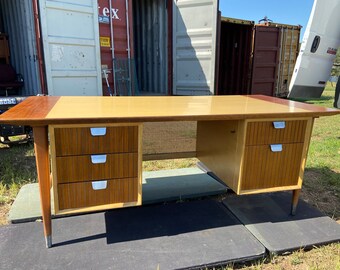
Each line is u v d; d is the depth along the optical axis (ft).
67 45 13.79
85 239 6.19
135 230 6.57
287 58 25.76
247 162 6.41
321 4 13.69
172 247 6.00
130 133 5.59
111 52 15.72
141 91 20.88
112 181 5.72
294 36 25.81
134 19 20.56
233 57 24.39
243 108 6.70
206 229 6.69
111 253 5.77
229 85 25.04
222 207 7.73
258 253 5.89
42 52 13.16
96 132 5.37
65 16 13.48
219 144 7.34
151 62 19.72
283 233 6.66
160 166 10.69
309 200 8.45
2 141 12.11
